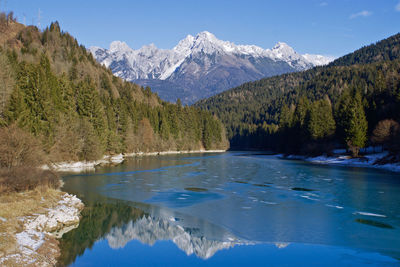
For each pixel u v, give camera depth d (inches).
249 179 1959.9
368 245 793.6
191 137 5954.7
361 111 3166.8
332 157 3393.2
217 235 878.4
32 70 2377.0
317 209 1164.5
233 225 971.3
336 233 888.9
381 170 2472.9
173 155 4722.0
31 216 853.8
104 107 3750.0
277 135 5979.3
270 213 1109.1
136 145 4384.8
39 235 749.9
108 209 1156.5
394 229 920.9
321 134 3656.5
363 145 3115.2
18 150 1628.9
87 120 2906.0
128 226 956.0
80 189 1546.5
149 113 5108.3
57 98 2659.9
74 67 4416.8
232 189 1595.7
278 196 1412.4
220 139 6914.4
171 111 5644.7
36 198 1042.7
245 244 811.4
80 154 2652.6
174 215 1089.4
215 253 746.2
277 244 805.2
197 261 695.7
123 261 687.1
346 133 3238.2
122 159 3612.2
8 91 2046.0
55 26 6530.5
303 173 2281.0
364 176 2095.2
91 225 945.5
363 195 1423.5
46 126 2300.7
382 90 3764.8
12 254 602.9
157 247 783.7
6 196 1019.3
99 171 2324.1
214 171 2411.4
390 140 2704.2
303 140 3973.9
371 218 1034.7
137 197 1385.3
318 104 4188.0
